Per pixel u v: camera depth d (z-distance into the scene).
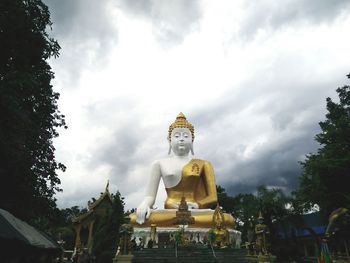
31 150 17.80
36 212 18.72
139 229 22.95
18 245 12.74
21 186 16.45
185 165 26.97
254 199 35.94
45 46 16.94
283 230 22.36
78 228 37.00
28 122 15.27
